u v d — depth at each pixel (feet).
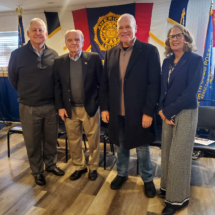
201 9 10.18
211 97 10.78
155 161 8.24
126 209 5.35
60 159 8.50
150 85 5.13
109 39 11.75
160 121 8.74
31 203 5.65
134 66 5.16
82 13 11.96
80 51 6.01
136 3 10.99
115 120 5.62
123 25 4.99
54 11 12.62
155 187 6.35
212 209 5.33
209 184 6.55
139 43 5.25
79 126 6.56
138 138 5.43
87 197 5.89
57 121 6.93
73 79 6.05
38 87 6.14
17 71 6.19
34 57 6.10
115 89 5.48
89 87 6.08
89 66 6.02
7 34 14.17
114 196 5.92
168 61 5.02
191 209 5.33
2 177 7.07
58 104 6.32
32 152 6.52
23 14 13.25
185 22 10.50
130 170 7.51
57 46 12.98
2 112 14.73
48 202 5.68
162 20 10.81
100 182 6.68
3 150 9.52
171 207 5.08
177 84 4.71
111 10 11.39
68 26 12.51
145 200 5.71
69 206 5.51
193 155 8.66
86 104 6.07
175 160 4.87
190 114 4.74
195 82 4.53
